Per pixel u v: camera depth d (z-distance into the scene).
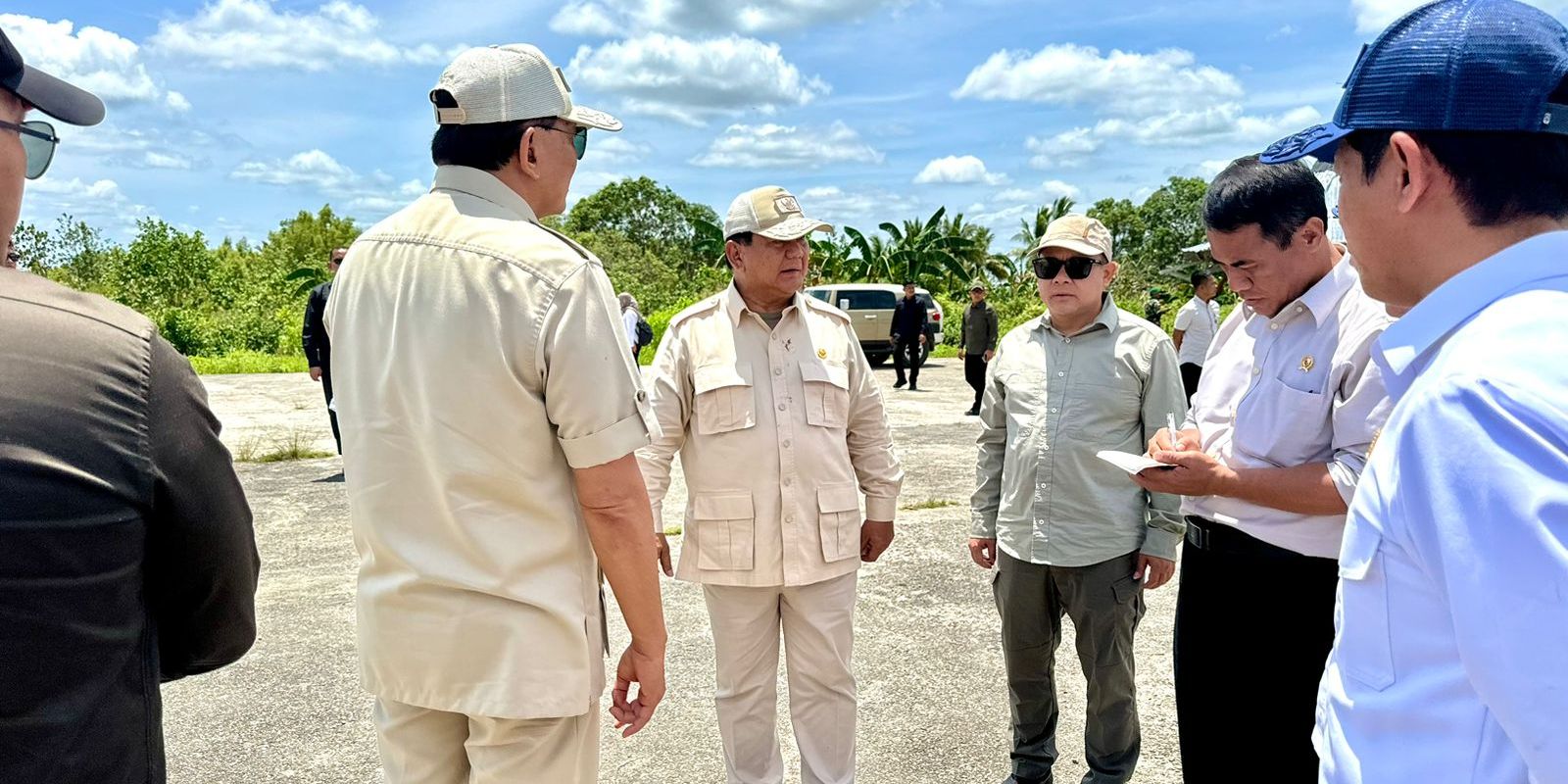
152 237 25.56
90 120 1.16
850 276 29.34
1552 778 0.71
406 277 1.57
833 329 2.67
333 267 7.25
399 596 1.57
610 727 3.17
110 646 0.99
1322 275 1.84
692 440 2.57
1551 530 0.71
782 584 2.51
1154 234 55.88
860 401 2.71
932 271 29.22
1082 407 2.54
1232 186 1.85
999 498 2.86
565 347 1.50
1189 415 2.17
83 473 0.94
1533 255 0.85
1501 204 0.89
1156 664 3.64
